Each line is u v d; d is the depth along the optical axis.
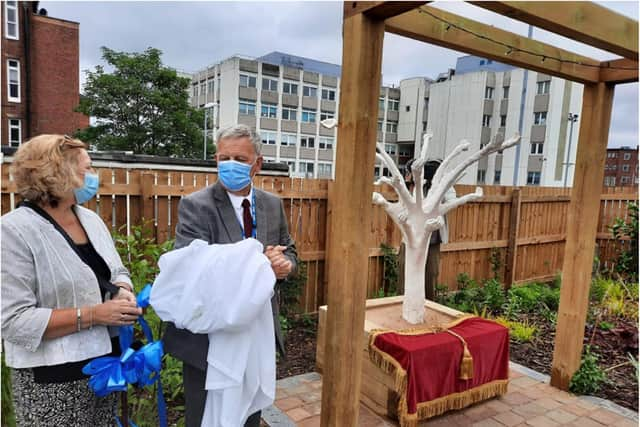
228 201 1.69
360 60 1.71
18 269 1.21
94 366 1.32
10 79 18.50
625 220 6.66
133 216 3.55
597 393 3.06
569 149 25.64
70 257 1.32
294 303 4.32
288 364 3.46
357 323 1.91
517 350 3.91
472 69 32.78
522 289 5.55
